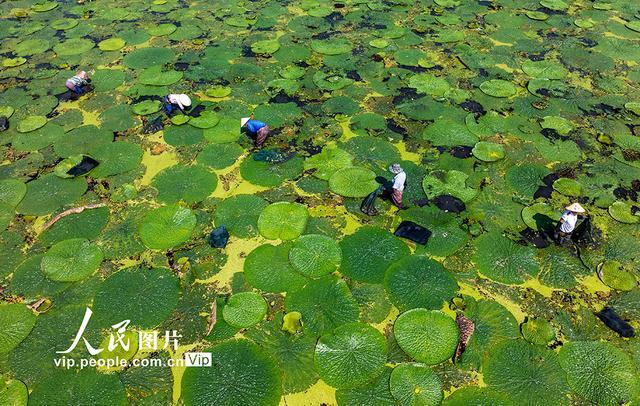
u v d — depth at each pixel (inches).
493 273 297.4
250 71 494.9
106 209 339.9
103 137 405.7
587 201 347.3
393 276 293.6
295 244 311.4
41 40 552.1
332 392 240.5
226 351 257.1
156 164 379.6
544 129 416.8
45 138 404.8
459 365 251.9
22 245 315.3
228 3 642.2
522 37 560.1
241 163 379.2
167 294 284.8
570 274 297.4
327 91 465.1
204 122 419.8
